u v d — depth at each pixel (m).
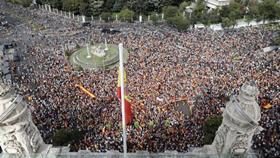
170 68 90.31
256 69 88.25
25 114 38.50
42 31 127.19
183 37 112.56
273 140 60.66
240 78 83.81
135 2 149.88
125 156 41.59
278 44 104.56
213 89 80.25
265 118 66.88
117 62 108.19
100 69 100.12
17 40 119.12
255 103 37.00
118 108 72.88
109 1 151.25
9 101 36.81
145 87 81.31
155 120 68.50
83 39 119.19
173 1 154.88
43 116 71.31
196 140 61.97
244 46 104.12
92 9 147.38
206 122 64.62
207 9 150.62
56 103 76.06
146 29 126.00
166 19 133.25
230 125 38.09
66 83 85.56
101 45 114.31
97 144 61.06
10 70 95.56
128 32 122.81
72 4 147.25
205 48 102.50
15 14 145.88
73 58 108.38
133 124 67.25
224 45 104.62
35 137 40.66
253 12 136.50
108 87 82.38
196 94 78.69
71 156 42.28
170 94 78.69
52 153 42.31
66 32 125.62
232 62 92.94
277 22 136.12
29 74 92.69
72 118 70.19
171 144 60.84
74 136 63.12
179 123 67.88
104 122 68.25
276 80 82.19
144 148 59.81
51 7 153.00
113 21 138.88
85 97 78.19
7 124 37.03
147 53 100.69
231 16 136.00
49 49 110.94
